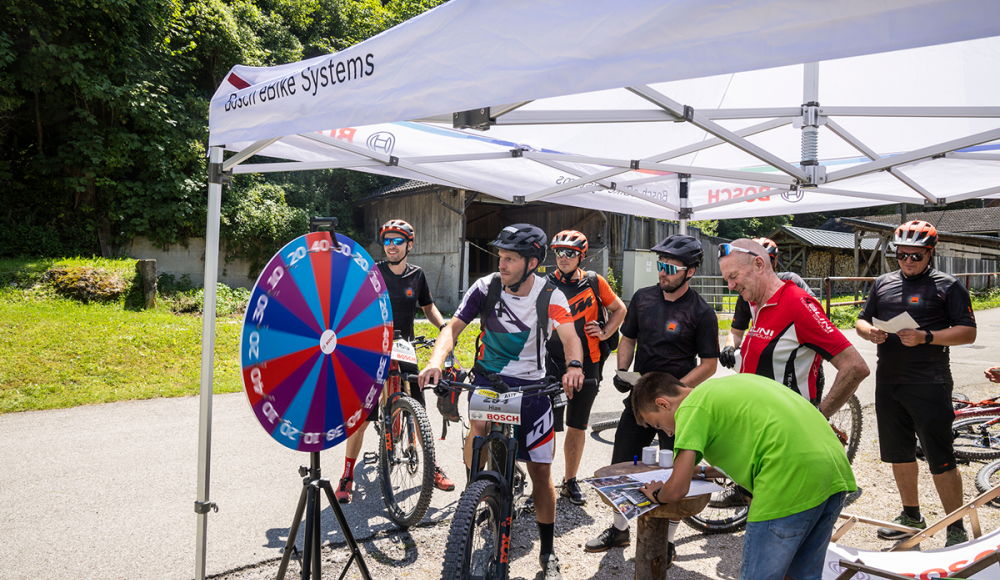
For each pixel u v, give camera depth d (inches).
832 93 161.2
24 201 628.1
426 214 734.5
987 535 90.3
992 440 182.5
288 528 130.9
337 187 895.7
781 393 76.0
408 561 119.1
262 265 732.7
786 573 75.1
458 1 67.6
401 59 72.2
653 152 183.6
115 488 150.3
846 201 210.7
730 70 52.7
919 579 83.0
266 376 72.3
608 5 57.8
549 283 110.3
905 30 46.9
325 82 80.3
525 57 62.5
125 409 229.0
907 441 129.8
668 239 126.1
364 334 91.4
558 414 143.6
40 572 108.5
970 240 1029.2
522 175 185.2
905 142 175.9
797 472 69.8
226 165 97.7
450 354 111.8
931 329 123.6
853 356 91.5
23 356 271.0
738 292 106.1
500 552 94.5
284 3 885.8
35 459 170.9
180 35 677.9
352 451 147.1
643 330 130.2
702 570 117.3
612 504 80.9
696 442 74.0
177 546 120.5
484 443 100.7
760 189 205.8
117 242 630.5
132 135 612.7
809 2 49.9
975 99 151.6
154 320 385.7
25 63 559.8
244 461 174.2
